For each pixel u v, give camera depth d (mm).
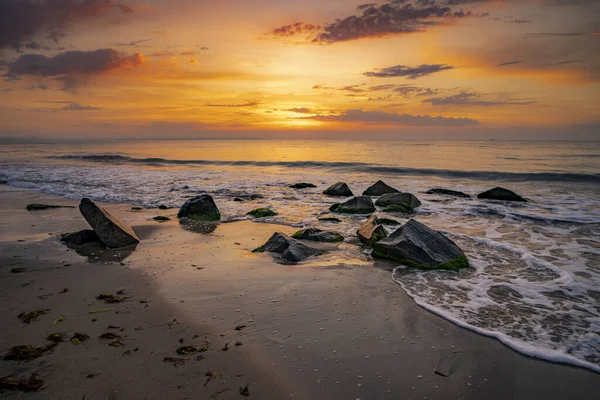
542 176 22906
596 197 16516
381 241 8375
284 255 8188
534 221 12055
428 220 12312
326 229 10859
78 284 6703
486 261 8039
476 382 3980
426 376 4070
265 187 19875
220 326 5145
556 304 5930
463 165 31453
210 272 7320
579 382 3975
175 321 5281
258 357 4395
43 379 3959
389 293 6316
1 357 4363
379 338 4852
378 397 3732
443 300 6055
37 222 11727
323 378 4020
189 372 4094
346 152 52188
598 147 66000
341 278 6996
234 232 10742
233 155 46219
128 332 4965
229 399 3670
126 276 7109
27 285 6656
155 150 59656
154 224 11742
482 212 13500
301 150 59281
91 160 38781
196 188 19406
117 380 3949
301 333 4965
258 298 6078
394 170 27766
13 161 37594
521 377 4062
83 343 4668
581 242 9641
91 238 9562
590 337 4898
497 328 5133
